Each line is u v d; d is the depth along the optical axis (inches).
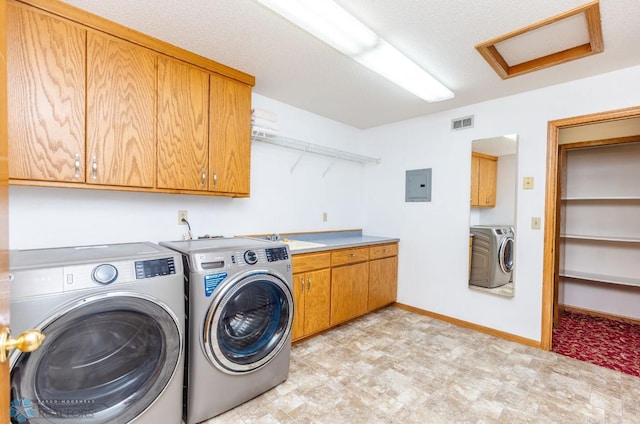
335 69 91.5
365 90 107.0
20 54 58.6
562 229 136.3
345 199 151.6
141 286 55.3
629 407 72.7
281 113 120.7
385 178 150.8
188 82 81.9
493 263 114.7
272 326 79.0
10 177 58.0
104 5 63.0
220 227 105.1
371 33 68.4
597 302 139.3
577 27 70.9
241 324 73.4
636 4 60.1
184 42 76.9
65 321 47.5
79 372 50.7
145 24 69.6
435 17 65.7
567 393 78.3
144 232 88.1
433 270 132.3
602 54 79.7
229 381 69.4
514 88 103.5
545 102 102.5
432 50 78.9
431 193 133.2
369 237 148.8
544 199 103.0
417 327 120.8
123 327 54.5
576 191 143.7
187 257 65.5
